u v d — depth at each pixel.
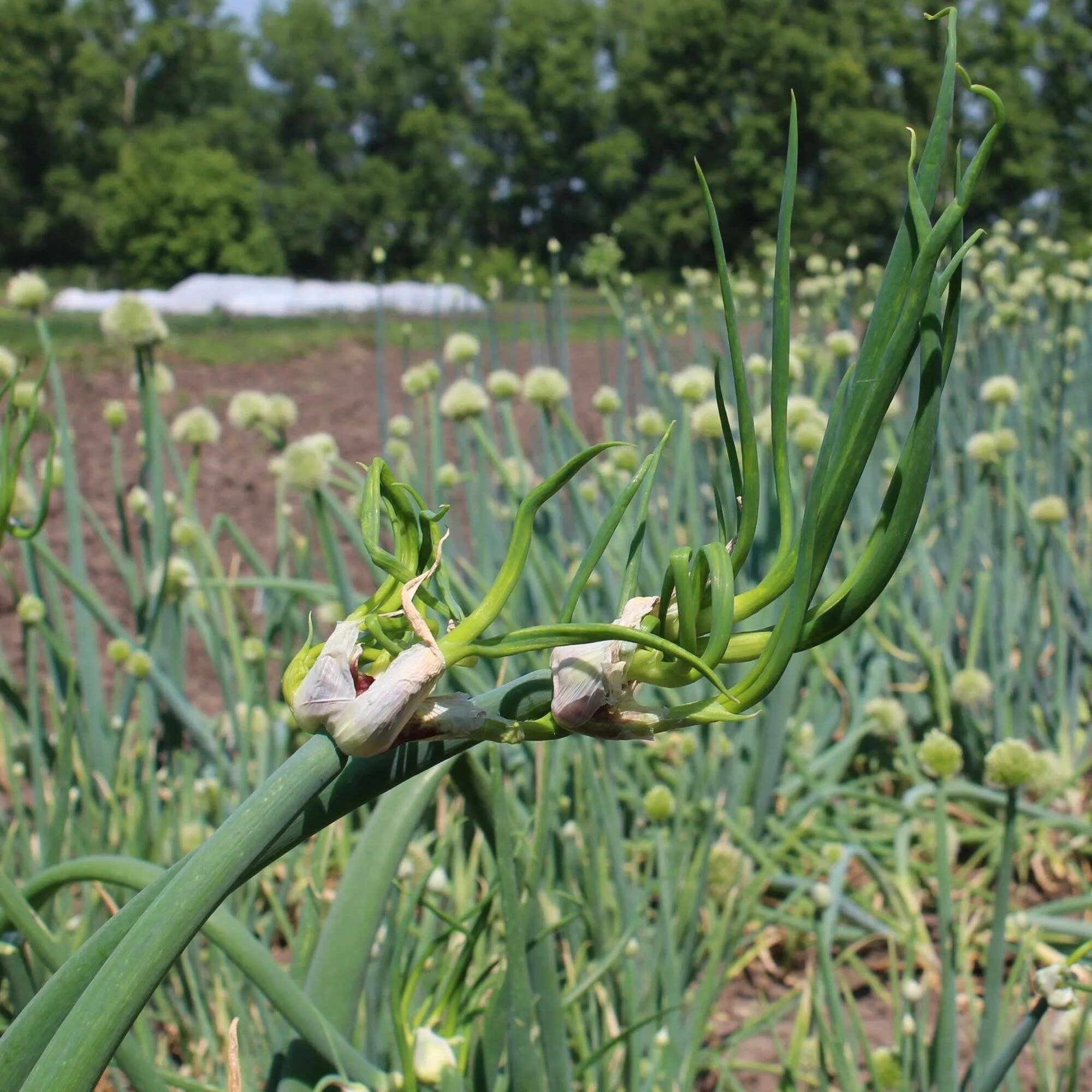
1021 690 1.54
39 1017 0.42
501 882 0.67
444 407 1.41
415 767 0.42
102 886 0.97
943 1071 0.82
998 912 0.82
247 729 1.19
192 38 27.70
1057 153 20.06
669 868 1.04
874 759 1.56
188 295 16.14
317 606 1.61
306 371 6.80
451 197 26.89
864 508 1.76
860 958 1.26
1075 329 2.30
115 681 1.38
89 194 25.95
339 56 29.00
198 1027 0.97
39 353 6.22
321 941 0.63
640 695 1.36
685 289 2.81
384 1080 0.62
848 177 17.94
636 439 2.08
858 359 0.41
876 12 19.36
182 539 1.44
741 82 20.17
